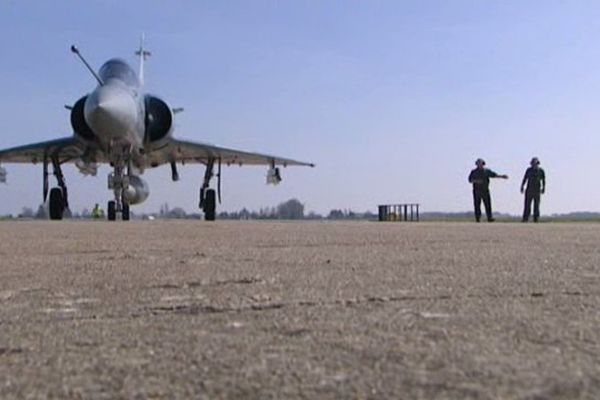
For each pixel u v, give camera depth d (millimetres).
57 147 23750
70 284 3674
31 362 1829
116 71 20891
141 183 21391
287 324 2355
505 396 1414
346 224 15625
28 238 8352
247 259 5215
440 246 6730
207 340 2094
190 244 7129
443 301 2902
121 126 19250
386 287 3410
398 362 1742
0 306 2891
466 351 1863
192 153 25938
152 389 1538
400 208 31844
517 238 8367
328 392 1481
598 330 2184
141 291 3365
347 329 2238
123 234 9430
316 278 3855
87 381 1617
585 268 4383
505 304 2801
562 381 1526
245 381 1588
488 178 21484
